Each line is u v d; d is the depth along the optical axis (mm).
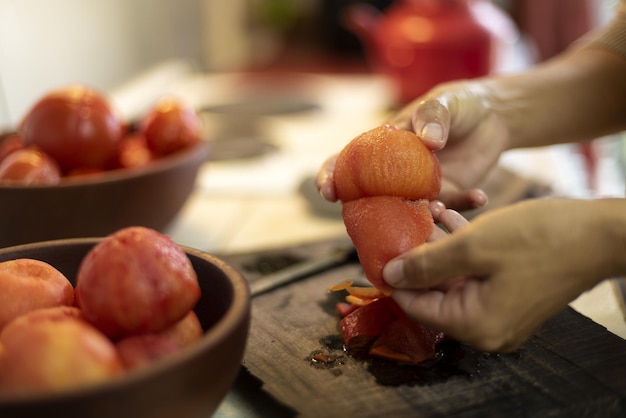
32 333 326
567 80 624
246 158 953
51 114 618
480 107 579
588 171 1432
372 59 1809
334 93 1373
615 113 633
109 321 358
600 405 402
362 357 447
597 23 1779
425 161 428
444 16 1138
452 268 387
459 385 417
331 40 2016
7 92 878
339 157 445
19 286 383
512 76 622
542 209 390
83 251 442
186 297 367
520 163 943
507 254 386
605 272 397
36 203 551
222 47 1821
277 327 485
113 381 310
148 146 680
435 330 440
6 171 577
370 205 422
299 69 1803
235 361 356
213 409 360
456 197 531
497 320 396
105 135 632
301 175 895
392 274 397
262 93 1353
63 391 304
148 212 604
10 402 299
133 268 359
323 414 397
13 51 892
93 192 562
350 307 496
